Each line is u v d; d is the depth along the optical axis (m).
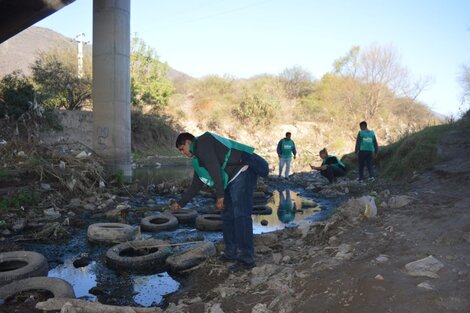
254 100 36.50
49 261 5.51
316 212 9.07
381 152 13.74
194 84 42.75
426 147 10.35
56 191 9.66
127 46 13.13
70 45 30.41
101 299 4.20
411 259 3.50
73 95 24.81
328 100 40.47
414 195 6.95
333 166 13.16
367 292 2.90
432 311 2.48
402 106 40.00
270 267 4.21
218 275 4.38
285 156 14.62
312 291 3.22
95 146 13.02
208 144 4.22
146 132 30.06
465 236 3.83
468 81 20.45
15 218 7.68
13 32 17.09
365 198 5.89
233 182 4.40
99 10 12.72
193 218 8.09
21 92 18.03
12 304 3.72
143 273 4.97
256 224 7.88
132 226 6.92
